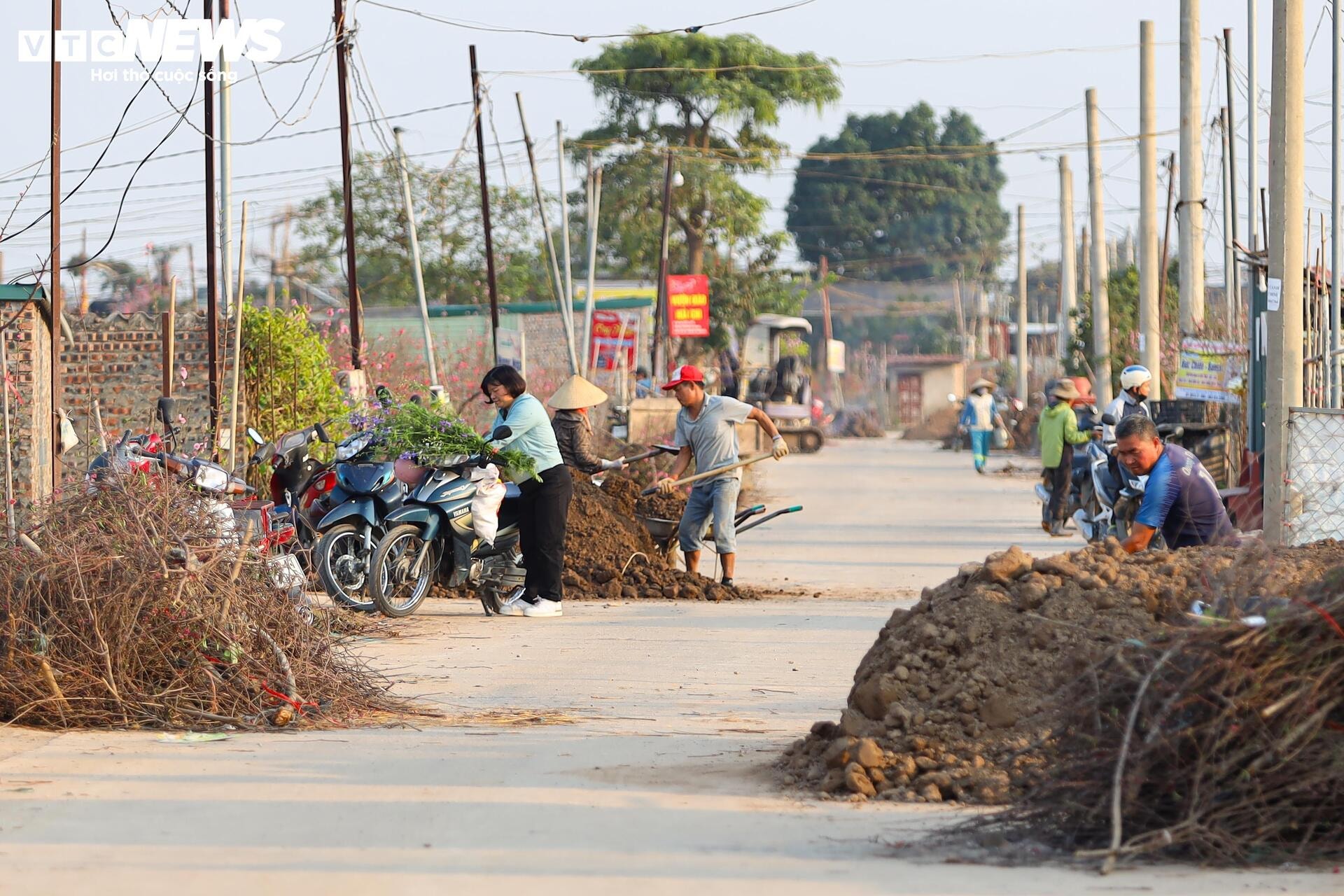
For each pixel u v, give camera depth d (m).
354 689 31.06
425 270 193.38
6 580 29.88
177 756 25.80
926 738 23.86
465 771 24.52
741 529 56.22
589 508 57.66
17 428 57.28
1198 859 19.28
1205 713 19.97
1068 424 80.62
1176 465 32.12
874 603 52.44
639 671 36.34
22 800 22.28
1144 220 103.94
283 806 21.98
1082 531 59.84
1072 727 21.09
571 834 20.41
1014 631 24.80
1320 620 20.36
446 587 47.88
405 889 17.66
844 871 18.61
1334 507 46.91
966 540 79.81
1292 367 48.84
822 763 24.41
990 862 19.11
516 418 47.44
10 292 57.19
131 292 166.25
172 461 40.81
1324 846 19.53
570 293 130.25
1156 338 103.50
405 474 46.19
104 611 29.47
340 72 81.69
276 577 31.92
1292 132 49.81
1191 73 91.25
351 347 82.38
